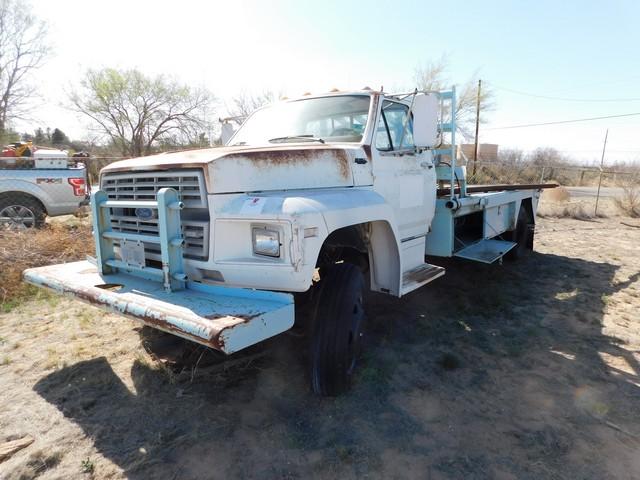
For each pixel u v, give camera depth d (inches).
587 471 93.0
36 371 133.2
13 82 1027.9
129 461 94.9
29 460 94.2
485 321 178.5
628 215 551.2
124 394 120.5
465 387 127.1
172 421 108.9
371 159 145.3
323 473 91.9
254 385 125.3
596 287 227.3
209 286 108.5
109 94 1022.4
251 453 97.6
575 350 151.6
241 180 110.1
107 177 131.5
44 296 201.2
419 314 185.0
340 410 114.0
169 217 107.6
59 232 263.4
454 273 250.4
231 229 107.0
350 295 118.6
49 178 331.3
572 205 577.6
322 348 116.1
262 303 99.8
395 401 119.0
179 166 109.1
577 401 119.9
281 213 101.3
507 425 109.0
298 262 100.9
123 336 157.9
